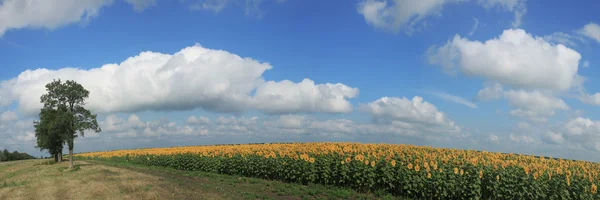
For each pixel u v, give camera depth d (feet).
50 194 64.69
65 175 93.71
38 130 147.23
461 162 65.41
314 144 112.16
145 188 66.13
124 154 178.91
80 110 124.98
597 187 61.41
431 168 62.03
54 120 118.32
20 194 67.41
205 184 75.36
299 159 77.92
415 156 71.56
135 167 124.77
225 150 111.34
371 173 64.90
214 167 102.01
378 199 60.90
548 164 78.54
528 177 58.08
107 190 65.00
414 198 60.49
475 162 62.44
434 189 58.90
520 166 62.18
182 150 138.10
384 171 63.87
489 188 57.21
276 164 81.41
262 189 70.44
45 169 126.21
